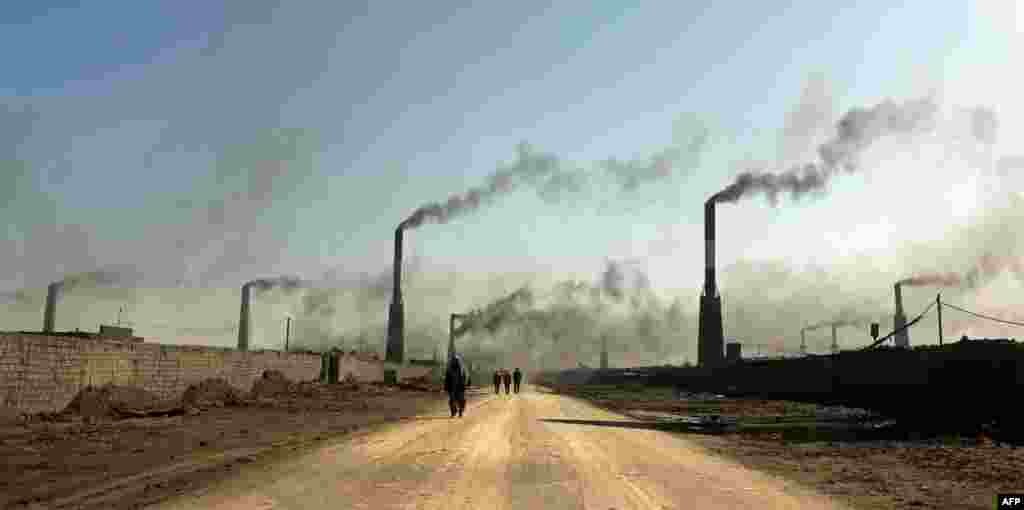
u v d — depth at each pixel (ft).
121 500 30.66
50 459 44.93
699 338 412.98
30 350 71.92
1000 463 52.34
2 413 68.03
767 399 193.67
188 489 33.55
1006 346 109.09
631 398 204.95
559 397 196.65
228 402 108.58
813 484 40.45
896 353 150.10
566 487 35.24
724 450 60.23
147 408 88.53
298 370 167.22
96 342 83.35
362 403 127.54
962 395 110.83
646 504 31.17
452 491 33.35
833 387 185.26
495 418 92.38
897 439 73.67
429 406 125.29
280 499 30.89
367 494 32.24
